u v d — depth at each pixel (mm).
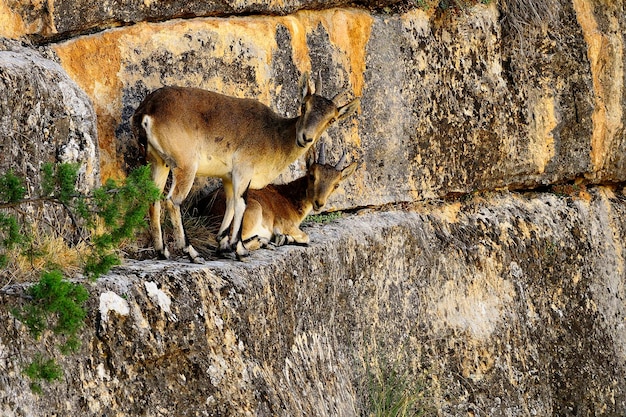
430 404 36969
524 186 45031
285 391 27469
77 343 20859
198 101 28203
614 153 47000
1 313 21156
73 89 27141
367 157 37656
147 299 24094
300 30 35312
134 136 28594
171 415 23562
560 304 44188
